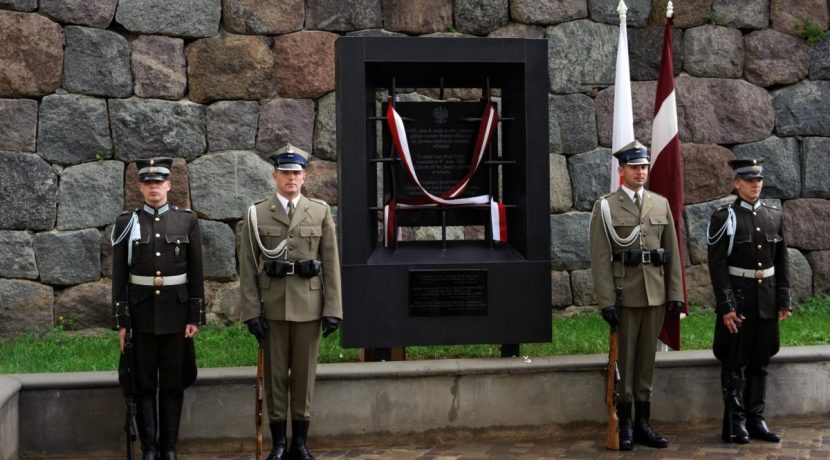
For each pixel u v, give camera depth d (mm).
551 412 6258
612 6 9320
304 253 5641
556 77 9203
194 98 8695
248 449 5996
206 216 8648
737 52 9539
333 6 8906
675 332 6680
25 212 8289
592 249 6082
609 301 5938
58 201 8383
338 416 6055
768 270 6117
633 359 6070
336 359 7020
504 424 6215
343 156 6520
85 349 7641
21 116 8289
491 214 6793
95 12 8453
